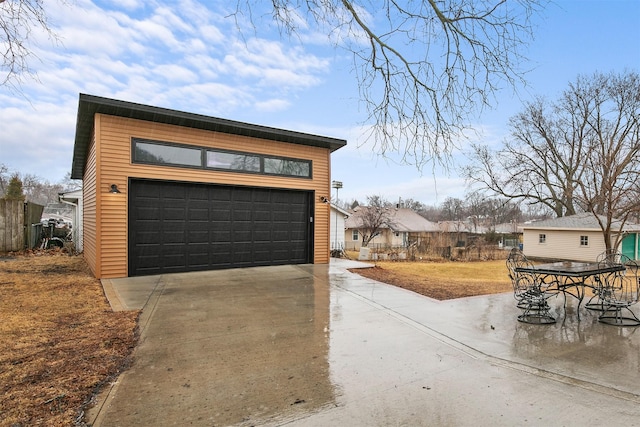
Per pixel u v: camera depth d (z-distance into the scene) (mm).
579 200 16500
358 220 30797
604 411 2361
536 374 2977
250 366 3148
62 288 6305
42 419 2240
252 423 2242
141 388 2707
